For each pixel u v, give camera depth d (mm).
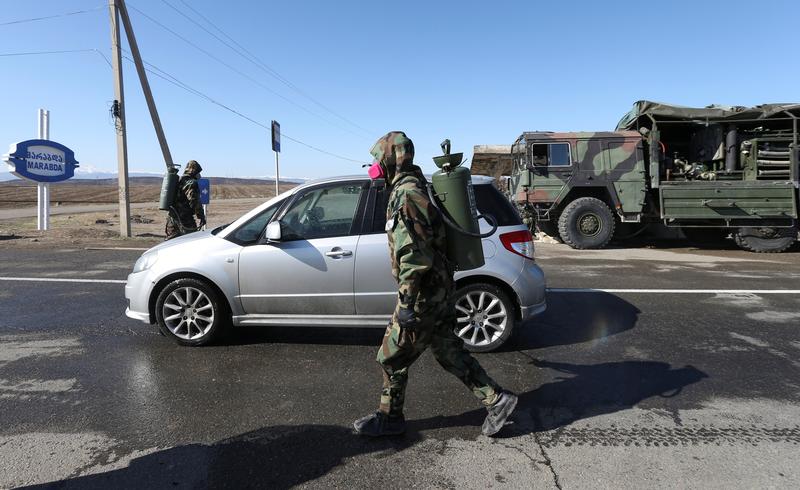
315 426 3096
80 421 3150
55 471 2604
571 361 4223
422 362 4176
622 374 3928
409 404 3395
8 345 4609
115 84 13469
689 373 3939
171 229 7656
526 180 11938
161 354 4375
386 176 2811
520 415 3236
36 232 14055
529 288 4410
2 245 11703
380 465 2660
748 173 11477
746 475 2551
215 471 2607
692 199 11297
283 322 4469
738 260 10000
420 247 2557
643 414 3240
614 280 7750
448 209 2727
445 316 2801
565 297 6570
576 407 3355
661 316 5613
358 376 3887
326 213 4484
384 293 4355
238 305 4461
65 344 4637
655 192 11789
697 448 2814
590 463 2672
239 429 3055
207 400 3457
